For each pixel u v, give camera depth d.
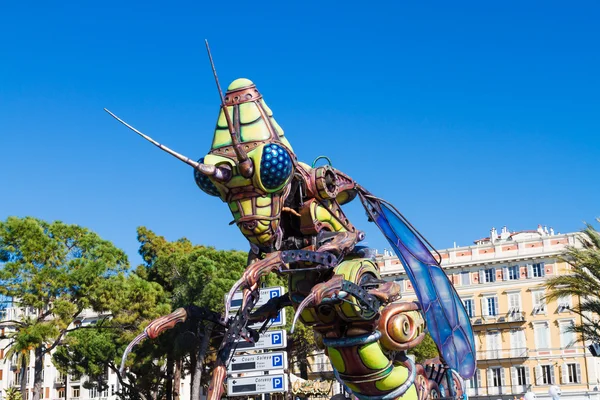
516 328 55.94
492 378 56.22
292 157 7.61
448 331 9.88
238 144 7.25
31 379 60.97
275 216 7.54
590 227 20.78
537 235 59.12
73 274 27.36
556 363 54.00
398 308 8.59
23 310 32.47
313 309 8.27
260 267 7.12
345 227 8.57
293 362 36.78
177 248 37.78
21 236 27.33
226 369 7.19
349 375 8.70
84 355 34.69
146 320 28.69
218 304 27.83
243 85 7.79
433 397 9.75
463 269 58.53
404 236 9.64
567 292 20.84
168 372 32.19
